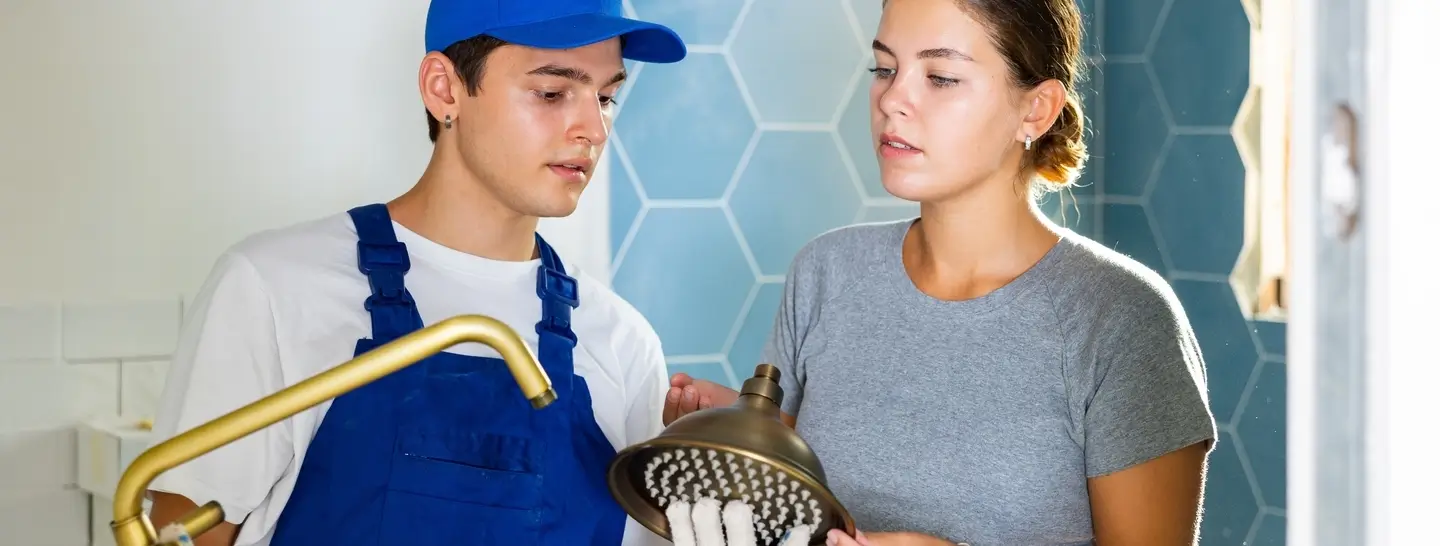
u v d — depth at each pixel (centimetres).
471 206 106
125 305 179
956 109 103
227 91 182
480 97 102
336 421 97
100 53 175
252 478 96
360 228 104
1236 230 200
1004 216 108
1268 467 198
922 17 103
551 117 101
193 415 96
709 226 198
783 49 200
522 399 101
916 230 115
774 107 201
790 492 83
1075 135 112
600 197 192
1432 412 33
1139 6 215
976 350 107
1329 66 33
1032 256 109
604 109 108
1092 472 101
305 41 185
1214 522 209
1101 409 100
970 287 110
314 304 100
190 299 182
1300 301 34
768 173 201
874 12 206
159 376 181
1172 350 99
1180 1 208
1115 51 220
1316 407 34
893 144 106
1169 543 98
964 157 104
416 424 98
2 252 172
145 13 177
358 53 188
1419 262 33
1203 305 208
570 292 111
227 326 98
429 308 104
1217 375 207
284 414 69
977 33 102
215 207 182
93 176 176
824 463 113
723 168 198
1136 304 101
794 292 122
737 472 83
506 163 102
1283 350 194
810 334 119
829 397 114
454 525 97
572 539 103
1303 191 34
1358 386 33
